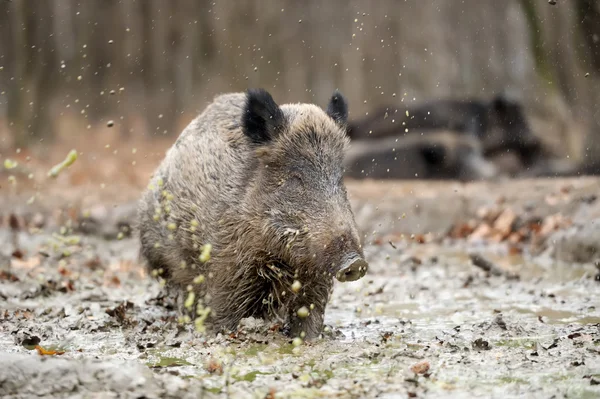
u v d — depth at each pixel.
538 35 27.22
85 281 13.08
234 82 43.12
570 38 25.44
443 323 9.95
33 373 6.38
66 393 6.26
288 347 8.59
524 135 25.97
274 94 43.00
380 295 12.20
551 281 12.88
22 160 30.27
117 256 16.14
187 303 7.51
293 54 43.34
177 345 8.74
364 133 27.78
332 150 8.84
